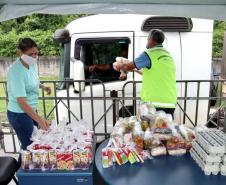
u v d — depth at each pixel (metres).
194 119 4.24
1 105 8.11
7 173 2.42
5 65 12.23
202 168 2.02
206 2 2.59
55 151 2.13
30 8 2.65
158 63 3.27
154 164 2.13
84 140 2.29
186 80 3.83
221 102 4.01
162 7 2.70
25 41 2.81
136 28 4.02
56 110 3.91
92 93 3.89
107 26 4.08
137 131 2.30
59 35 4.08
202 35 4.05
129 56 4.07
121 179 1.93
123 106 3.89
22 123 3.04
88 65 4.16
